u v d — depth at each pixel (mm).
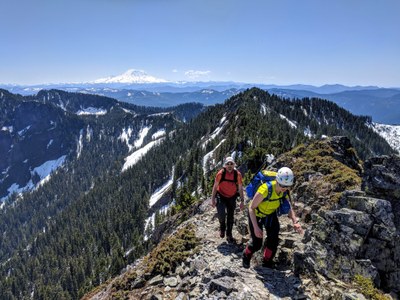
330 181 14008
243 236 11906
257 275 8758
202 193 77312
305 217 12523
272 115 187500
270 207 8461
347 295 6934
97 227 152125
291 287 8047
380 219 8312
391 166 9477
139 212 135875
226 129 163875
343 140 19156
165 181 183000
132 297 10508
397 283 7566
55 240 169875
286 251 9711
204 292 8461
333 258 8148
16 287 137375
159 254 12234
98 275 89438
